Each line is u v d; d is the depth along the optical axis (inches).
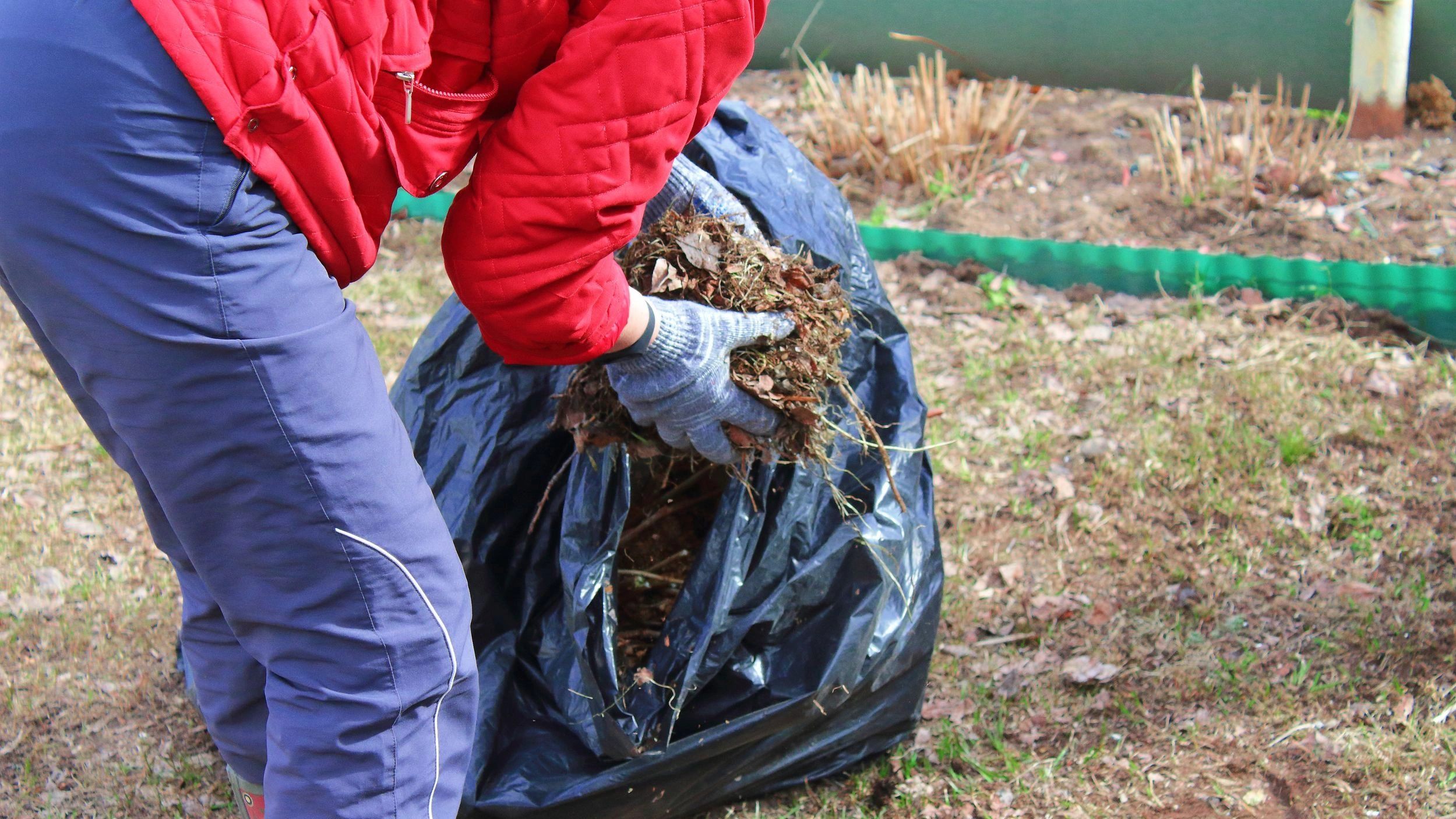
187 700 107.0
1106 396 138.9
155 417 53.9
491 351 97.1
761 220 99.2
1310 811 89.2
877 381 102.6
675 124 58.4
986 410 139.1
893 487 88.7
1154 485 125.3
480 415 95.7
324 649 59.7
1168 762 95.0
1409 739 93.3
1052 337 150.6
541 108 56.0
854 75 217.3
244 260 52.2
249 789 72.2
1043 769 95.6
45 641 113.7
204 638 66.7
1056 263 160.7
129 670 110.6
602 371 84.0
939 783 96.0
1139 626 109.2
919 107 187.6
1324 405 132.6
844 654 87.7
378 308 164.7
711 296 82.3
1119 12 194.5
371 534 58.3
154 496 62.2
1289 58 187.2
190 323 51.6
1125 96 201.8
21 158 48.8
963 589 116.3
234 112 49.3
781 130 202.1
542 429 95.5
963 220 175.3
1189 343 145.6
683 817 93.0
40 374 154.6
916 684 96.3
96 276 50.8
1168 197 175.0
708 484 101.5
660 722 85.2
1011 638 109.6
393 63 52.2
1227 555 115.7
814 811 94.6
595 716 83.5
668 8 55.4
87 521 129.7
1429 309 143.3
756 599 88.4
